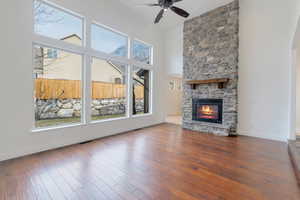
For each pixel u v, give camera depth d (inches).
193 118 200.2
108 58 164.9
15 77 103.5
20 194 67.0
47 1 117.7
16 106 104.3
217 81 171.8
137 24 196.5
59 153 113.7
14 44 102.3
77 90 143.3
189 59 204.7
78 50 138.0
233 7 165.6
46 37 117.9
